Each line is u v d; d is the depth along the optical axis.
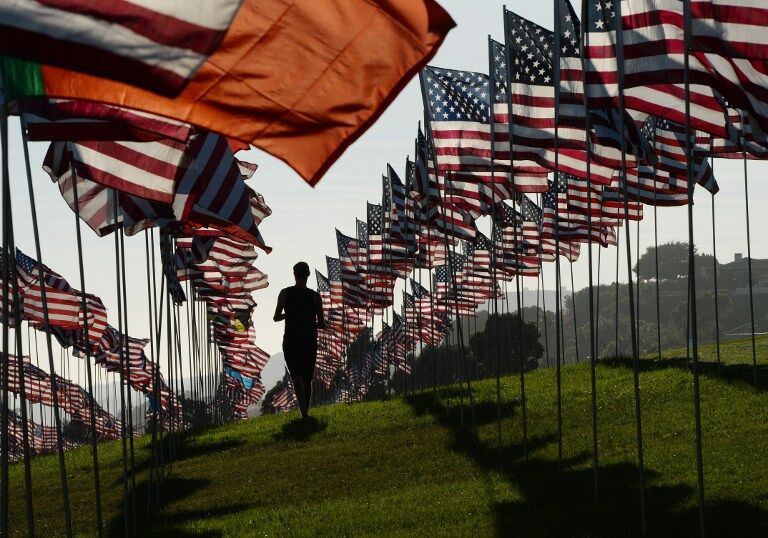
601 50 16.42
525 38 20.19
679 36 14.88
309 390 27.14
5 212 12.05
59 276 37.94
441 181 28.12
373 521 14.97
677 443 18.44
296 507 16.83
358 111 10.96
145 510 18.50
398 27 10.91
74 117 12.70
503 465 18.56
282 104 10.95
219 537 15.23
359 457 21.16
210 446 25.84
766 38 13.34
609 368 29.98
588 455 18.44
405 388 49.94
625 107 16.66
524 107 20.14
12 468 27.86
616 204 34.47
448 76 23.80
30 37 9.50
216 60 10.85
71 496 21.17
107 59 9.65
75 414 65.75
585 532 13.15
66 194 18.09
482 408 25.36
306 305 26.86
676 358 30.27
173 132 12.66
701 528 12.28
